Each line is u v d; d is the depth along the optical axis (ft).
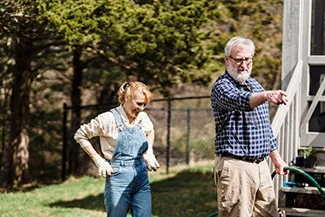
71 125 97.25
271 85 96.84
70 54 96.68
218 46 70.79
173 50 69.26
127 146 29.94
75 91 98.63
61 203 66.33
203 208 64.08
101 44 70.85
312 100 39.68
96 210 60.70
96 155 29.89
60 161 104.27
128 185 29.86
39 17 59.57
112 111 30.32
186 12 65.87
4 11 61.31
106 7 60.44
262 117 28.45
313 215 34.55
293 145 38.58
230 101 26.94
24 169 89.20
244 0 76.02
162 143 109.50
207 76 73.92
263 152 28.45
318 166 38.09
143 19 63.77
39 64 94.89
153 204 66.08
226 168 28.22
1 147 102.63
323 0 40.01
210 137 110.32
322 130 39.86
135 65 77.36
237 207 28.27
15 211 59.16
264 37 82.58
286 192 36.09
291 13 39.78
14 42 84.79
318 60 39.58
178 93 114.42
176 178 89.04
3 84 90.94
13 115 89.04
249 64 28.22
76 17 59.26
